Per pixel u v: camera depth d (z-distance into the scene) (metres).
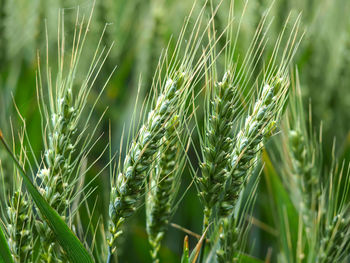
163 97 0.44
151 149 0.44
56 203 0.46
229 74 0.45
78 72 0.73
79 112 0.47
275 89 0.45
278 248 0.63
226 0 0.65
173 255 0.63
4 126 0.63
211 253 0.51
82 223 0.62
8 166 0.55
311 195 0.57
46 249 0.47
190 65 0.45
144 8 0.91
